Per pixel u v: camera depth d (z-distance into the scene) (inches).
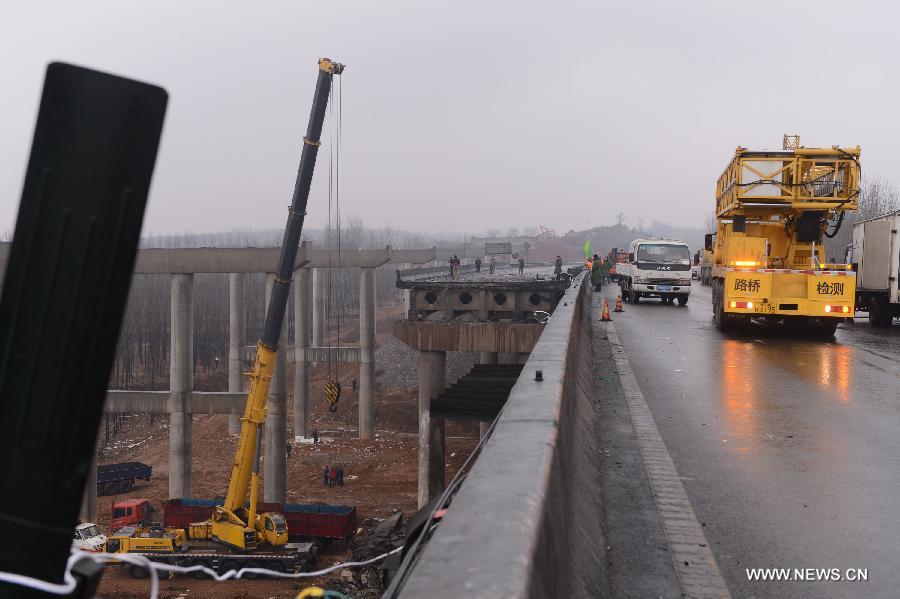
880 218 1010.1
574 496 216.1
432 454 1164.5
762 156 879.7
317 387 3321.9
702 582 195.6
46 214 50.7
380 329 4495.6
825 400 466.0
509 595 75.2
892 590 193.0
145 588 1119.0
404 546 151.6
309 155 1154.7
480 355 2153.1
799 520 247.9
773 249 917.8
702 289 2034.9
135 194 51.9
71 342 51.2
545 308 1520.7
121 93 51.2
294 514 1272.1
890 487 287.1
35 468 51.0
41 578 50.8
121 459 2443.4
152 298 4234.7
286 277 1164.5
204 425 2832.2
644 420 401.7
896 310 994.1
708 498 270.1
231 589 1095.6
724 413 424.8
